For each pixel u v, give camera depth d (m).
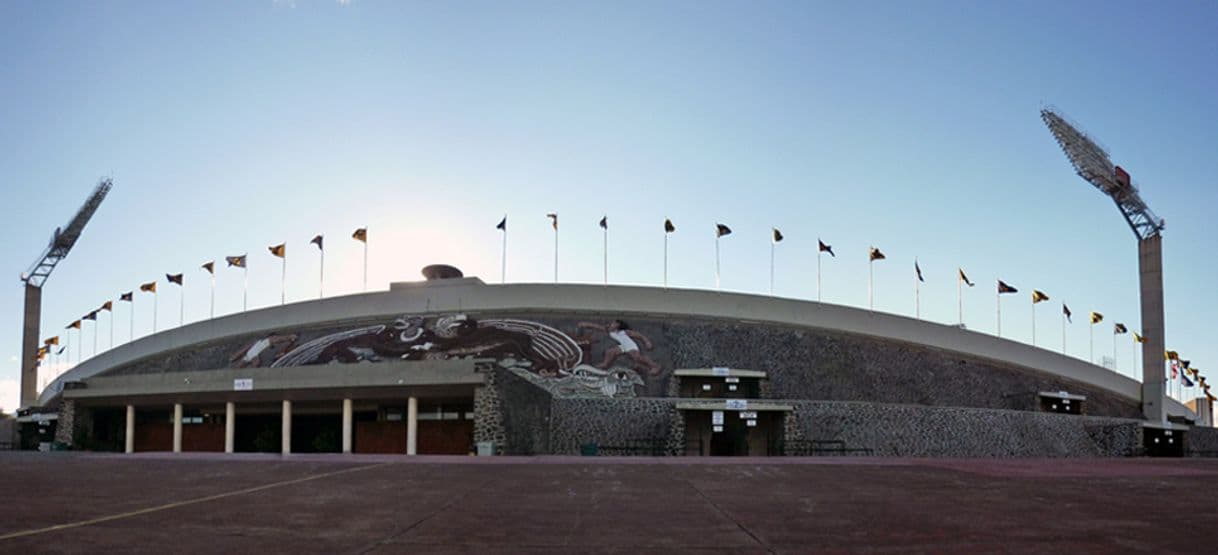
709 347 62.25
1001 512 15.78
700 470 26.89
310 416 52.88
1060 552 11.51
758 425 53.44
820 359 63.62
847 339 67.12
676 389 56.84
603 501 17.70
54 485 20.78
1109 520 14.65
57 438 52.31
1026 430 58.00
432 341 62.16
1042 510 16.08
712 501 17.75
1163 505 16.91
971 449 54.94
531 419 46.25
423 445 46.28
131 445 50.56
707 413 53.09
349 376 44.41
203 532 13.16
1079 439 60.41
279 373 46.06
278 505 16.75
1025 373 71.75
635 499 18.12
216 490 19.69
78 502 17.06
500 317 66.19
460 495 18.81
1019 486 21.19
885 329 68.38
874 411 54.09
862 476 24.42
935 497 18.53
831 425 52.84
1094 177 75.88
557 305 66.75
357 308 69.62
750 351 62.66
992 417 57.03
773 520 14.71
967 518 14.95
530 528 13.75
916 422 54.75
